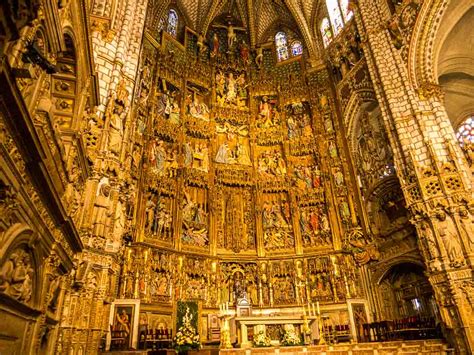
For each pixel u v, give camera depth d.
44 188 6.68
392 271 21.27
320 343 15.96
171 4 29.16
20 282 6.29
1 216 5.03
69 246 9.97
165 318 18.73
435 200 17.02
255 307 21.17
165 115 24.33
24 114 5.02
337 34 28.56
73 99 10.05
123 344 15.12
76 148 9.91
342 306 20.48
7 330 5.94
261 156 26.53
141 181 20.48
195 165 24.61
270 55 31.50
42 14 6.28
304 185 25.19
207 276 21.19
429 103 19.52
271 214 24.48
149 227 20.27
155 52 25.11
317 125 26.62
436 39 20.56
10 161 5.02
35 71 6.45
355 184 23.91
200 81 27.42
